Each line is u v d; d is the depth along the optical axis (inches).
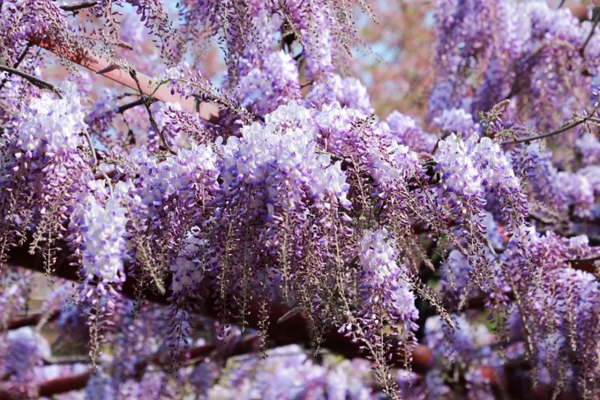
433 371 155.2
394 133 126.8
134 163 78.5
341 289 73.4
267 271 76.3
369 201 79.0
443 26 151.6
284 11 102.7
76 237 74.4
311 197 74.1
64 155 74.4
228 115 101.3
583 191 151.4
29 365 166.2
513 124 99.7
